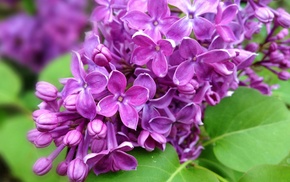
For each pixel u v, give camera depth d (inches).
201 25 7.2
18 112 11.4
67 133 6.9
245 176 7.4
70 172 6.8
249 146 8.1
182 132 7.9
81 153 7.0
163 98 7.1
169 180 7.3
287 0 13.3
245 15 8.2
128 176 7.1
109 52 7.1
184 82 7.1
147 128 7.2
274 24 8.9
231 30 7.3
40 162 7.2
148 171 7.2
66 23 15.3
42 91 7.1
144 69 7.2
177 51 7.2
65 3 15.5
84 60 7.6
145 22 7.2
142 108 7.1
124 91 6.9
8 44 15.2
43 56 15.3
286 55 9.2
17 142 9.8
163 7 7.2
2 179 12.5
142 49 7.1
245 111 8.4
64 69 10.3
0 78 10.9
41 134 7.0
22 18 15.4
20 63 15.3
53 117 6.9
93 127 6.7
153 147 7.3
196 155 8.3
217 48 7.4
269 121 8.3
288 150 8.0
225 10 7.2
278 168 7.3
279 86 10.2
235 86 8.2
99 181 7.1
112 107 6.9
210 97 7.7
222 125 8.4
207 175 7.5
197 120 7.5
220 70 7.2
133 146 7.1
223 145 8.2
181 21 7.1
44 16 15.3
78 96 6.8
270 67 9.8
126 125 6.8
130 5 7.5
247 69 9.1
